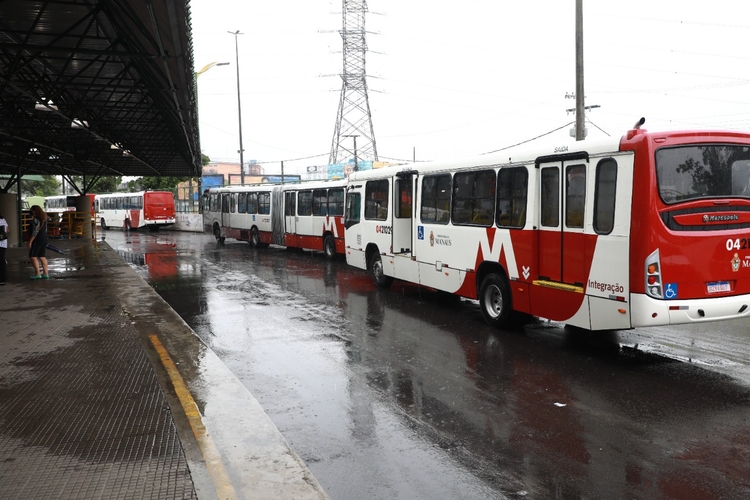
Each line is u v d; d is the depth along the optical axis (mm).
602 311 7730
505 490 4434
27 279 15094
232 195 30875
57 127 23938
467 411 6113
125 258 23391
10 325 9234
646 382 7039
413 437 5445
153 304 11500
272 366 7832
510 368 7680
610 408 6164
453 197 11195
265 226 27672
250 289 14812
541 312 8883
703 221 7324
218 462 4402
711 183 7430
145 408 5523
